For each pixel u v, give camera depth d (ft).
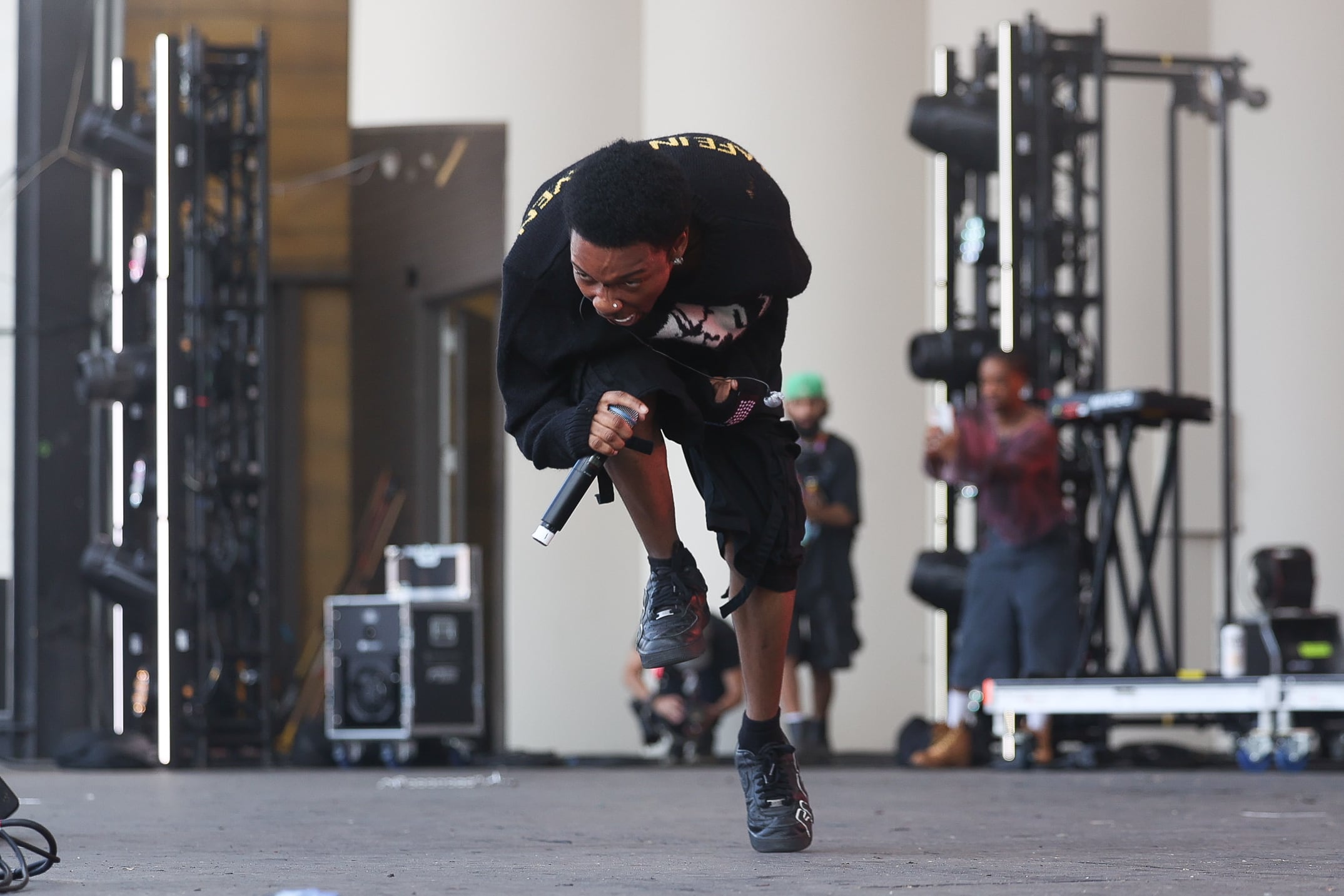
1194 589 85.66
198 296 75.66
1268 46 84.94
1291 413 82.89
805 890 19.53
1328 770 59.88
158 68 73.05
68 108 87.10
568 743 94.38
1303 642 62.13
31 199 86.17
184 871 22.56
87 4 88.17
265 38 76.28
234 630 77.05
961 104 72.59
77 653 85.05
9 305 86.74
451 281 100.17
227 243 77.51
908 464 92.48
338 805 41.57
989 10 90.74
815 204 92.48
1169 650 85.35
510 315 21.74
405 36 99.50
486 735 96.43
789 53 92.89
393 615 73.87
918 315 93.45
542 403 22.12
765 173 21.94
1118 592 85.51
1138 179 86.53
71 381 85.92
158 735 75.00
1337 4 82.74
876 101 93.15
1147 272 86.28
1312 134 82.94
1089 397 63.10
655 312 21.42
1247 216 85.66
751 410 22.45
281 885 20.39
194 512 75.72
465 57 98.43
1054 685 61.41
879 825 32.19
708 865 23.16
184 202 76.64
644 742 75.87
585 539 95.61
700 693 73.77
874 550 91.56
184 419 75.56
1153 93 86.74
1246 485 84.74
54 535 85.20
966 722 65.16
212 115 79.41
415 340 102.32
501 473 99.25
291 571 102.83
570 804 41.19
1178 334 71.87
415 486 102.58
